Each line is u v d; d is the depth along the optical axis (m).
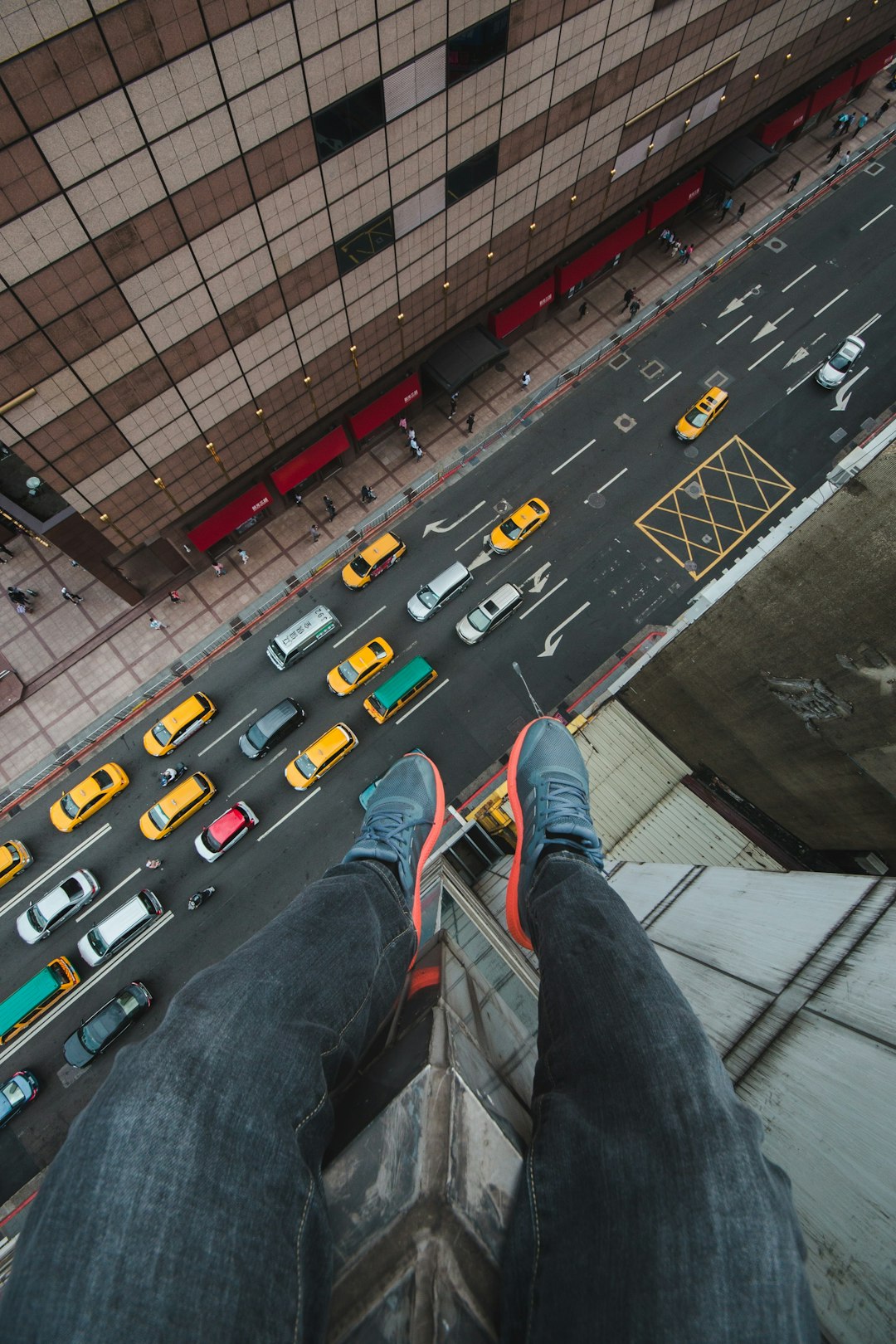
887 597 12.77
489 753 31.05
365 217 23.45
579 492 35.16
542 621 32.97
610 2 23.22
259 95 18.08
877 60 40.03
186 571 32.69
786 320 38.47
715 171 37.25
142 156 17.48
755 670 16.59
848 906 8.07
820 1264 4.43
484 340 33.69
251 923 28.88
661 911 12.82
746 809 20.72
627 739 22.89
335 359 27.91
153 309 20.84
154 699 31.59
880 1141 4.56
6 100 14.98
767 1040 6.83
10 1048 27.06
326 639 32.56
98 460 24.03
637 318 38.12
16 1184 25.42
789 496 35.09
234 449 27.94
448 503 34.94
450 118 22.69
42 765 30.34
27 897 29.08
